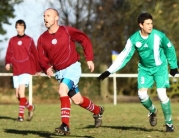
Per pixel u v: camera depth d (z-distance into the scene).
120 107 40.41
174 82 56.69
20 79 28.31
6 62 28.56
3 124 25.91
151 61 20.75
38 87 53.12
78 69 19.02
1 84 54.38
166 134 20.83
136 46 20.45
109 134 20.89
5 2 55.50
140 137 19.91
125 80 60.47
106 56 61.25
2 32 56.44
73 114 34.16
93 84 55.34
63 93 18.28
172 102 53.34
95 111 21.06
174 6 57.91
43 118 30.69
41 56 19.11
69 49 18.84
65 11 62.09
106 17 62.03
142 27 20.19
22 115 28.34
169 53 20.69
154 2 59.09
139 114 34.06
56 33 18.77
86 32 62.12
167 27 57.66
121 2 62.09
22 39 28.17
